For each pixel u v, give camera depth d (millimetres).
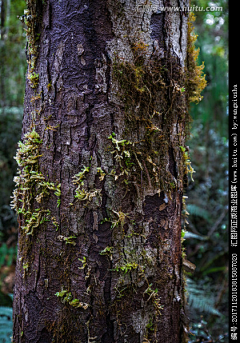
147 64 888
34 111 954
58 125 898
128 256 889
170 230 971
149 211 923
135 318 907
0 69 3053
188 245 3490
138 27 872
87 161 872
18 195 1014
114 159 871
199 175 3814
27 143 946
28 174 945
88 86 868
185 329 1062
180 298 1029
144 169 906
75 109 877
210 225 3506
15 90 3221
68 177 889
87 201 871
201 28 3670
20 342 1001
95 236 876
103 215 875
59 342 911
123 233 883
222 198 3482
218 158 3785
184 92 1015
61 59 889
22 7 2805
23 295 991
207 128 3602
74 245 889
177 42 957
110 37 854
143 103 891
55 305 915
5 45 2969
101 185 873
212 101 3311
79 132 876
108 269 877
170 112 948
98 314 877
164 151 942
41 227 931
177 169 985
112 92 860
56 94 901
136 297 908
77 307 881
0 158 3146
